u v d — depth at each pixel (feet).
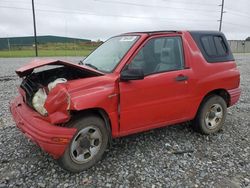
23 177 12.89
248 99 29.55
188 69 16.43
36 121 12.68
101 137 13.69
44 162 14.20
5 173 13.17
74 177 13.01
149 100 14.82
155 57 15.33
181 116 16.63
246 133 19.19
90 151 13.46
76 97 12.24
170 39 16.14
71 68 14.62
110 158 14.79
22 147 15.78
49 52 136.46
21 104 14.89
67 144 12.17
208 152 15.97
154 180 12.96
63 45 199.72
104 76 13.67
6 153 15.05
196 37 17.35
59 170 13.53
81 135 13.09
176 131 18.72
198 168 14.14
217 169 14.11
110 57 15.49
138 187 12.39
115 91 13.53
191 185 12.66
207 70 17.24
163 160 14.80
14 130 18.35
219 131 19.22
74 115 13.00
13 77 42.70
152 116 15.21
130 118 14.38
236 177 13.44
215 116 18.40
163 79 15.21
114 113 13.71
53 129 12.02
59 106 12.06
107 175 13.23
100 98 12.92
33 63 14.51
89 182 12.66
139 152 15.57
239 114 23.62
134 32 16.69
